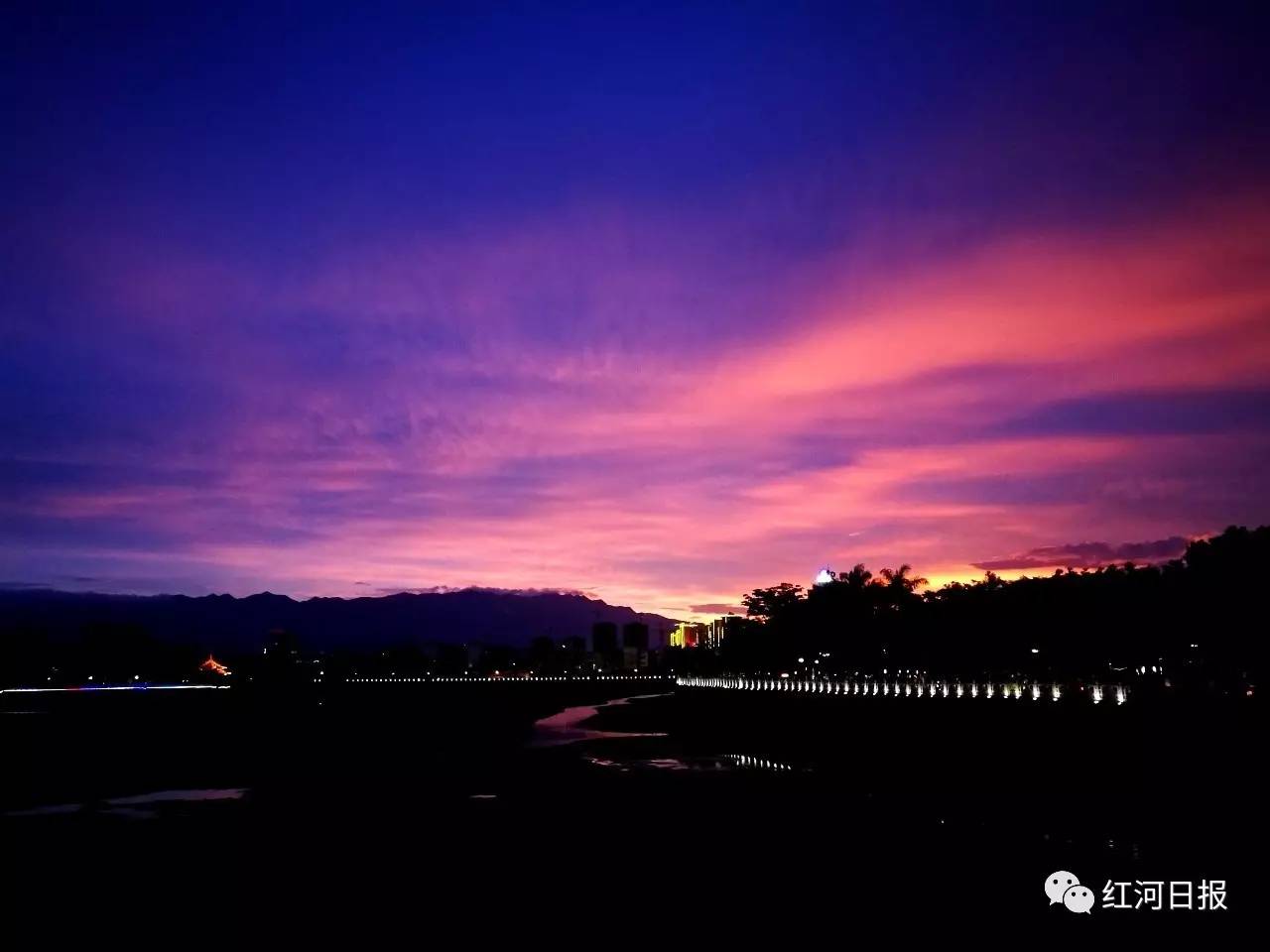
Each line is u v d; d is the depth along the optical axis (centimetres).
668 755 9475
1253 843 4353
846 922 3303
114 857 4672
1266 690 5500
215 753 10394
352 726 15950
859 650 14750
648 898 3666
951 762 6956
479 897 3762
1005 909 3422
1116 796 5212
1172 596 8719
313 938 3316
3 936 3403
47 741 12669
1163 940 3105
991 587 12400
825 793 6325
